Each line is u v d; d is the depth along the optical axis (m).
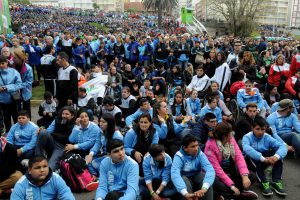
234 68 8.49
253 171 5.14
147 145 5.19
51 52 10.35
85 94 8.20
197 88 8.37
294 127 6.18
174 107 7.64
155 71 10.84
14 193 3.67
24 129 5.65
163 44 13.50
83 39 13.71
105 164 4.25
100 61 12.94
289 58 14.91
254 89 7.38
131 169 4.14
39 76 12.71
